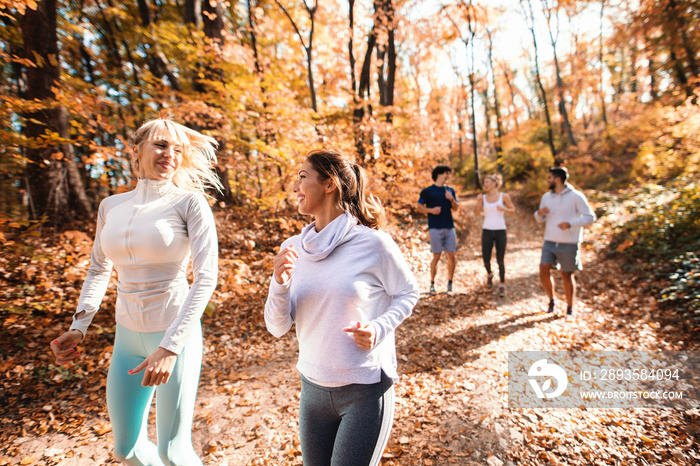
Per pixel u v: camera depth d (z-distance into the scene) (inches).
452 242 236.5
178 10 421.1
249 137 283.1
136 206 72.1
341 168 64.7
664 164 471.5
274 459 104.0
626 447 103.8
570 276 199.9
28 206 242.2
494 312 210.1
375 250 60.6
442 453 103.6
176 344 61.5
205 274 69.1
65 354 71.9
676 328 171.9
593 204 395.2
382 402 58.4
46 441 110.7
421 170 406.3
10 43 275.7
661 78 756.6
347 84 472.7
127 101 282.5
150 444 75.4
